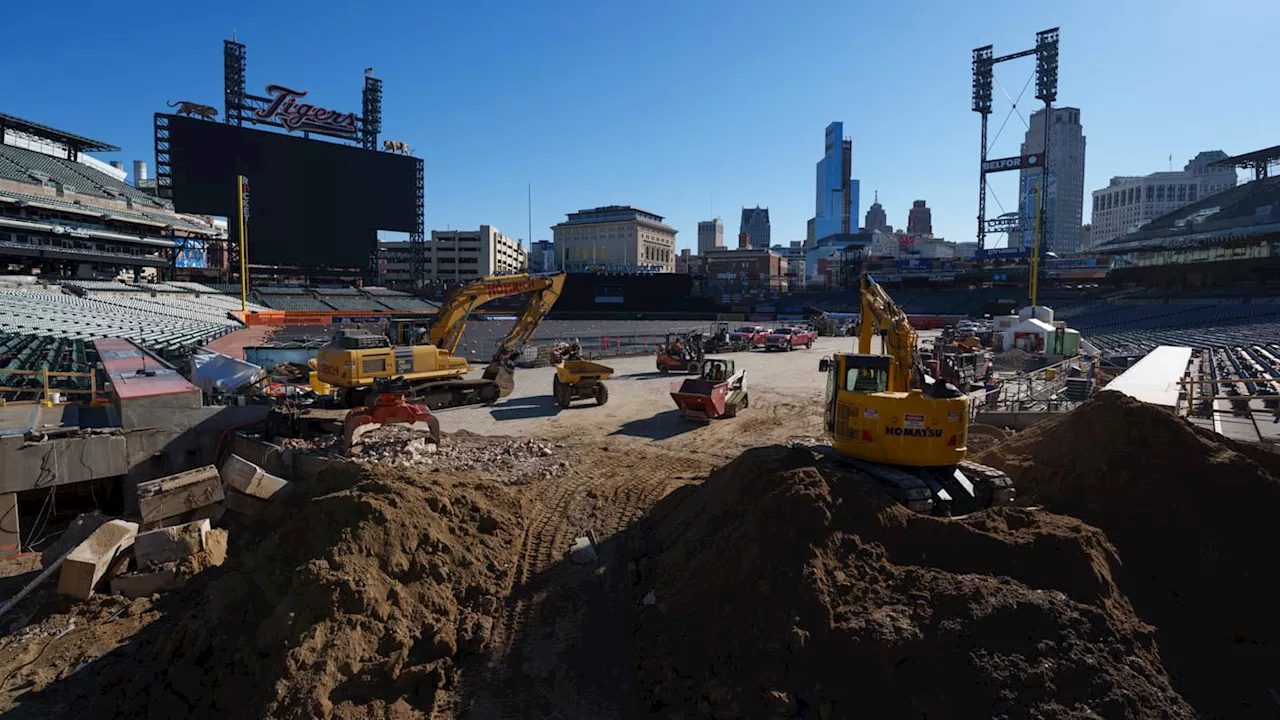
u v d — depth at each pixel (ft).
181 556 34.01
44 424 50.29
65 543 37.68
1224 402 53.31
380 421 53.16
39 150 253.44
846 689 21.45
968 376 84.02
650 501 43.60
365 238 280.10
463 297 82.02
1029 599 22.44
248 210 234.17
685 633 25.82
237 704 23.16
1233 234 238.89
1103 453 32.65
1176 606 24.58
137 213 227.81
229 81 263.08
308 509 31.63
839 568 25.38
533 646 27.25
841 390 36.14
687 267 601.21
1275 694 20.99
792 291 398.42
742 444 59.67
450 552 32.01
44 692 25.35
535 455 54.65
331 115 290.76
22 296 142.20
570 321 305.73
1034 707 19.60
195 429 52.26
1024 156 293.64
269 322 227.61
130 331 112.68
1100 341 159.94
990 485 32.73
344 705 22.84
